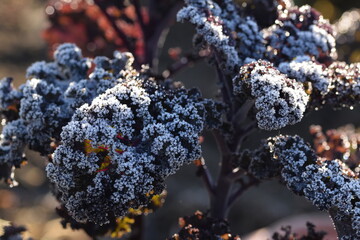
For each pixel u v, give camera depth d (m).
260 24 1.42
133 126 1.19
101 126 1.15
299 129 3.41
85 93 1.28
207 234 1.32
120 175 1.16
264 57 1.36
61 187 1.17
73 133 1.15
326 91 1.27
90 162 1.16
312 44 1.36
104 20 1.82
